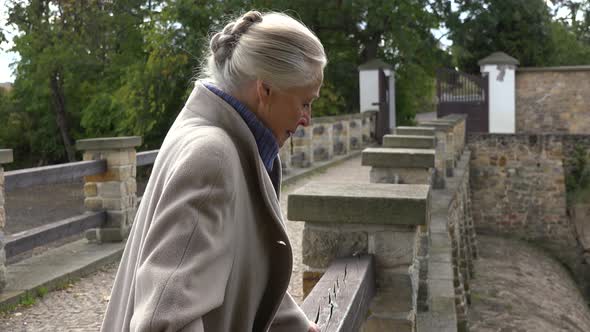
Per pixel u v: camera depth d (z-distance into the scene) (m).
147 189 1.30
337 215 2.91
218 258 1.13
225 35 1.38
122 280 1.33
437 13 22.91
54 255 6.15
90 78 26.14
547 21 24.42
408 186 3.18
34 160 29.83
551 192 20.22
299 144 13.88
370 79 22.00
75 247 6.56
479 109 21.97
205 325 1.19
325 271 2.91
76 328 4.30
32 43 25.61
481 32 23.31
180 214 1.11
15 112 29.05
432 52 22.91
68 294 5.09
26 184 5.38
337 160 15.61
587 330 12.39
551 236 20.20
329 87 22.88
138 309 1.07
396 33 21.73
